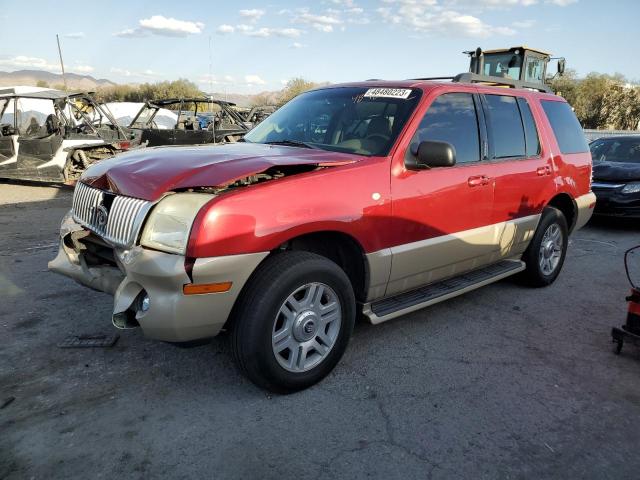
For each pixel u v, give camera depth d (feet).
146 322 9.02
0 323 13.08
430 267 12.79
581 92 144.15
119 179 10.19
